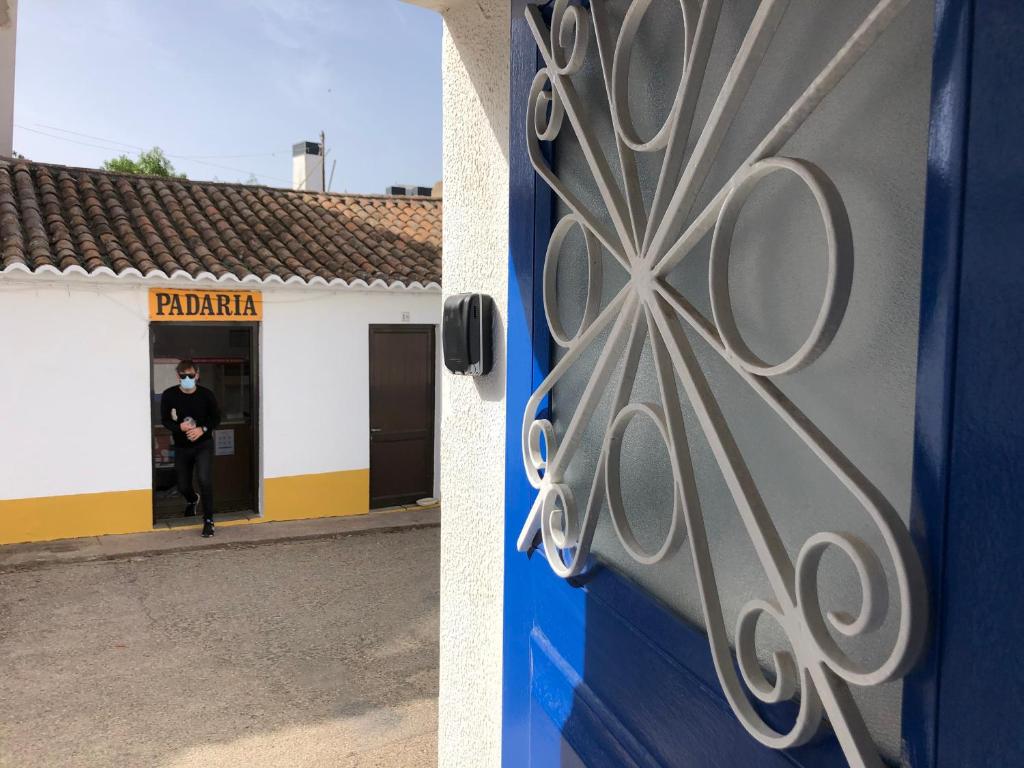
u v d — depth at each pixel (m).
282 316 8.94
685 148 1.05
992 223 0.58
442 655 2.27
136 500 8.28
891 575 0.77
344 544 8.44
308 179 17.86
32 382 7.68
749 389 1.00
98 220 8.63
